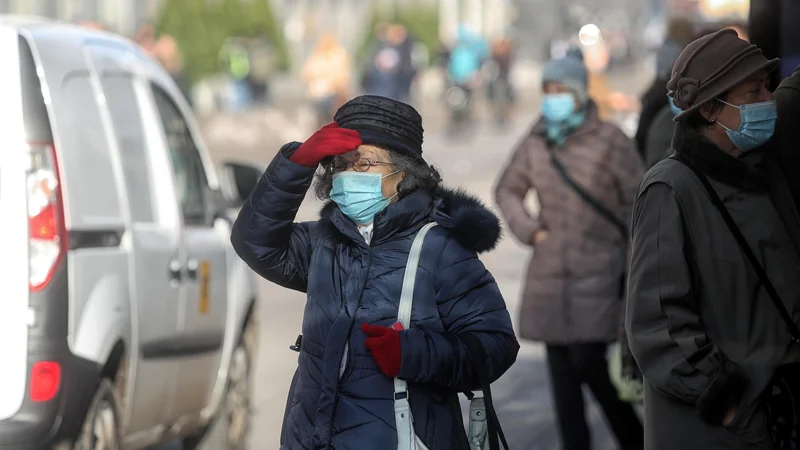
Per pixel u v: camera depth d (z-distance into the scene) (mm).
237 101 109125
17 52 15930
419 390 10750
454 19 181000
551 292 18641
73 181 15953
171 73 56312
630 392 16406
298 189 11102
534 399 24391
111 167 17047
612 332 18453
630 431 18656
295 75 163125
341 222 11070
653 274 11250
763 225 11344
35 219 15383
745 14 19031
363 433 10656
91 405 15797
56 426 15250
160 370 17656
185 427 19109
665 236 11242
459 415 10852
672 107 16906
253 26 114562
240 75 109000
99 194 16562
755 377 11172
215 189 20250
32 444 15125
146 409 17438
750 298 11273
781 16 15797
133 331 16766
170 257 18031
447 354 10617
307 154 10977
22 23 16625
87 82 17062
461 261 10969
